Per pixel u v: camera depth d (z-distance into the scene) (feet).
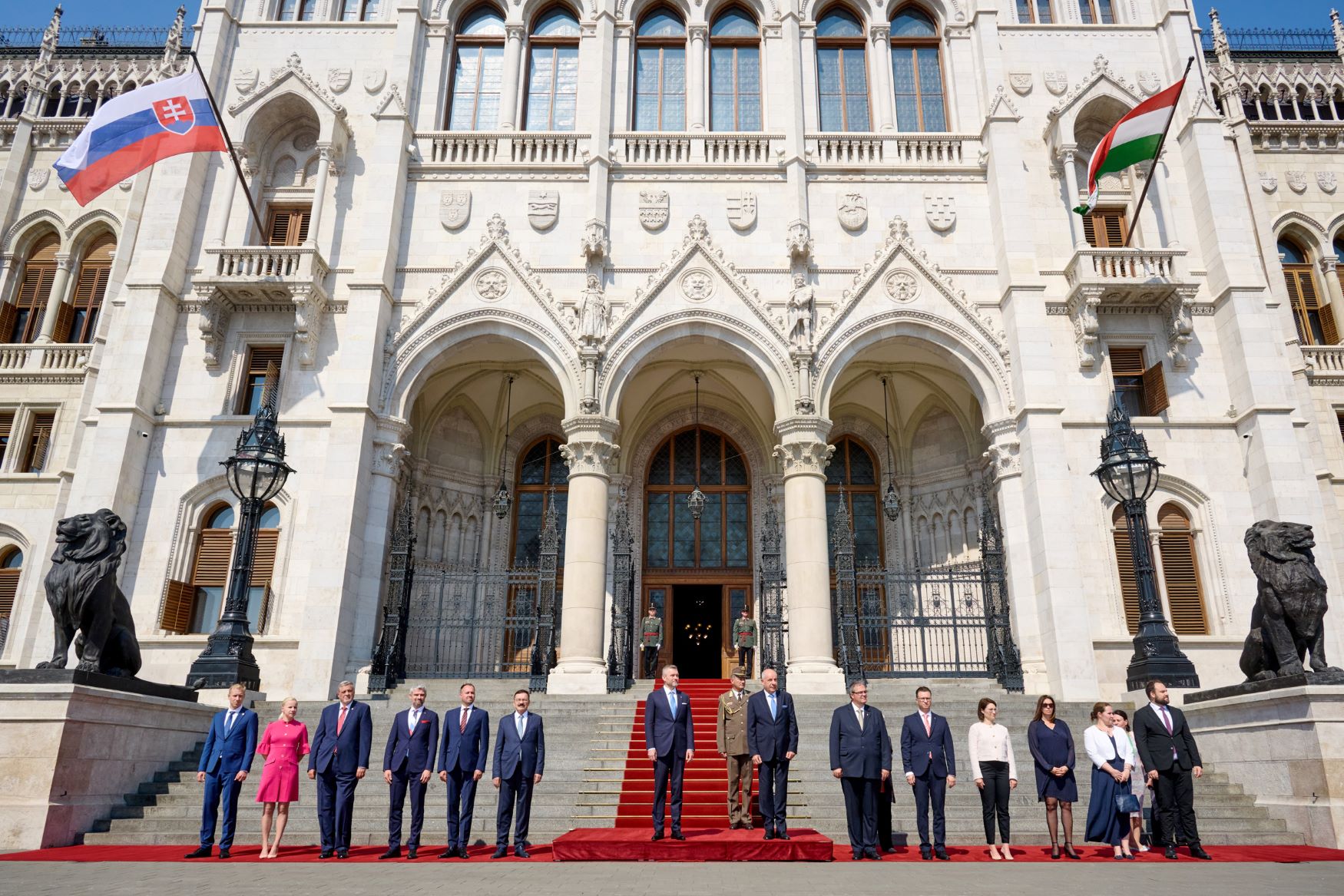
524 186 73.05
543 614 59.98
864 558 82.38
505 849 31.89
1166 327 68.64
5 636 70.44
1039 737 33.45
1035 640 61.36
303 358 66.59
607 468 65.51
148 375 65.36
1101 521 63.72
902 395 83.15
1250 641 41.04
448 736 32.96
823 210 72.13
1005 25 78.07
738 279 68.64
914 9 81.76
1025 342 65.72
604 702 52.01
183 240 70.03
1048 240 71.00
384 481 65.00
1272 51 91.97
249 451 49.44
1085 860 31.81
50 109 89.51
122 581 61.93
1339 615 60.23
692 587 83.51
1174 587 63.62
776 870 28.07
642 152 74.13
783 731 32.99
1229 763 41.65
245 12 79.10
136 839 36.27
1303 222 83.87
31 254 84.89
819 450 65.00
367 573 62.75
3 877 26.22
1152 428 65.98
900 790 42.45
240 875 26.71
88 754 37.06
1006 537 64.28
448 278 69.36
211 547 64.39
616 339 67.51
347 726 33.06
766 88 77.10
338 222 71.51
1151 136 64.13
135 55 91.76
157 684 42.50
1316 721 35.94
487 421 84.53
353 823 38.45
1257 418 63.52
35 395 78.02
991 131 72.02
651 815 38.58
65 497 73.41
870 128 77.71
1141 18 78.95
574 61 80.02
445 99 77.87
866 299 69.00
